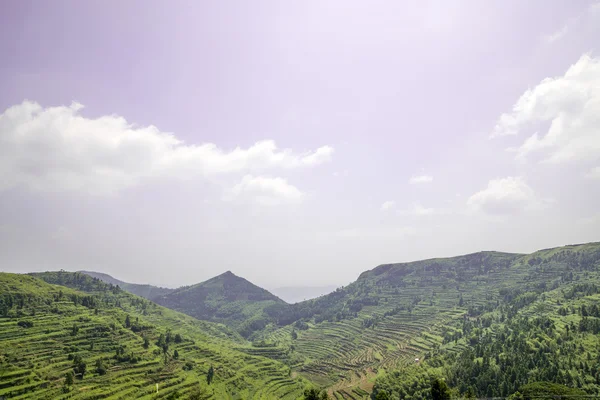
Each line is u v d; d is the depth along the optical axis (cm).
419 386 19262
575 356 19225
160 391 19625
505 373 18312
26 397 16362
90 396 17425
